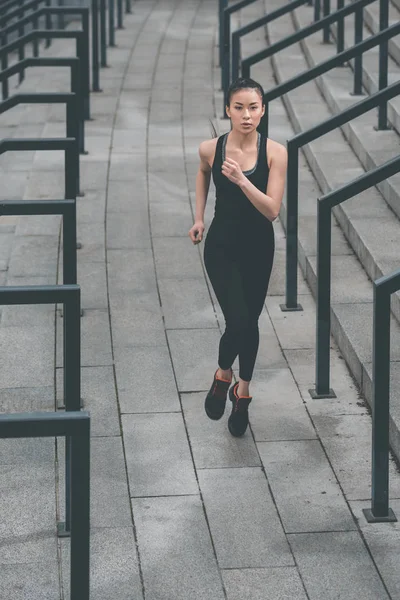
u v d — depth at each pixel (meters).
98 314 11.88
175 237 13.98
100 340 11.30
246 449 9.30
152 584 7.52
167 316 11.87
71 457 5.85
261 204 8.63
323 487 8.72
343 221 13.43
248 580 7.55
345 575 7.60
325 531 8.12
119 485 8.73
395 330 10.77
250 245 8.95
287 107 18.55
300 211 14.05
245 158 8.87
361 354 10.36
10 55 26.59
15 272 12.77
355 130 15.70
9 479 8.80
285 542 7.99
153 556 7.83
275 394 10.25
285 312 11.98
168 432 9.57
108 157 16.84
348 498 8.55
